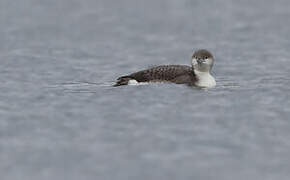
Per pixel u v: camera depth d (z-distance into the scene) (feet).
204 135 46.85
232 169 40.34
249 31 117.50
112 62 85.71
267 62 82.28
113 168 40.65
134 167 40.70
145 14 144.77
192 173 39.73
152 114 52.65
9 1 162.81
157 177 39.27
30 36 113.60
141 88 61.11
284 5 153.17
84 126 49.55
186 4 158.61
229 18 136.05
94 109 54.49
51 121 51.06
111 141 45.73
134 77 63.26
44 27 125.70
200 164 41.19
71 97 59.11
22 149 44.21
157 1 164.04
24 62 83.41
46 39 110.01
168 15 142.72
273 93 60.03
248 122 50.16
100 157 42.55
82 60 86.58
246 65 80.12
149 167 40.75
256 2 159.12
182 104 55.72
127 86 62.13
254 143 45.06
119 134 47.37
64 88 64.13
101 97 58.59
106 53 94.53
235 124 49.62
